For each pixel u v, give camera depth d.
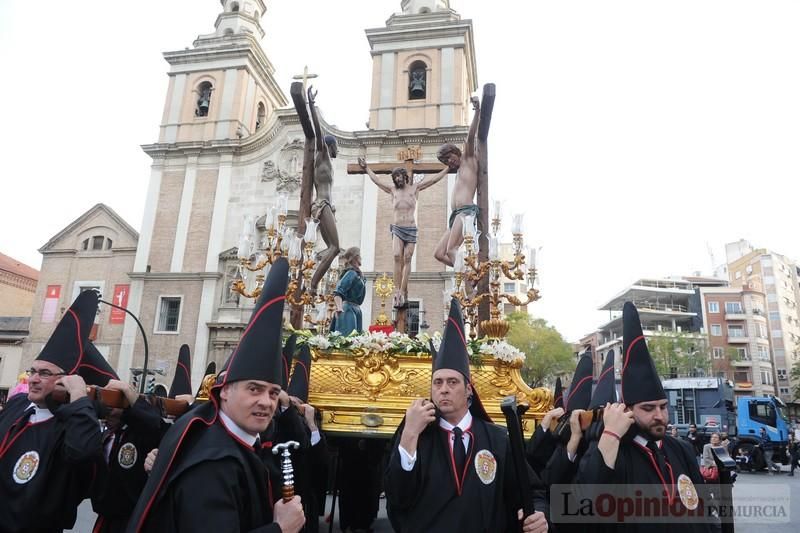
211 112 34.38
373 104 31.92
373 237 29.08
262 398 2.66
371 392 5.89
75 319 3.78
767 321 67.81
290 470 2.65
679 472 3.54
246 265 7.47
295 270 7.46
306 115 8.62
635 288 65.25
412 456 3.21
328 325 8.68
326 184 8.94
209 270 30.45
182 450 2.53
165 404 4.66
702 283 70.50
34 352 32.09
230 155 32.53
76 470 3.61
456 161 8.68
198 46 36.12
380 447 7.77
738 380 62.69
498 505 3.33
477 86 37.34
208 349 29.25
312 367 6.08
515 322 45.34
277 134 32.28
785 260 76.31
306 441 4.90
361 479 7.72
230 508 2.36
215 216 31.50
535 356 43.84
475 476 3.31
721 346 63.53
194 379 28.67
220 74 35.22
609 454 3.28
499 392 5.77
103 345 30.69
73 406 3.41
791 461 22.47
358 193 30.23
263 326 2.81
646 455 3.44
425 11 33.75
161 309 30.53
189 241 31.56
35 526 3.41
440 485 3.27
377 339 6.05
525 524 3.03
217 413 2.74
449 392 3.42
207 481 2.38
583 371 5.27
